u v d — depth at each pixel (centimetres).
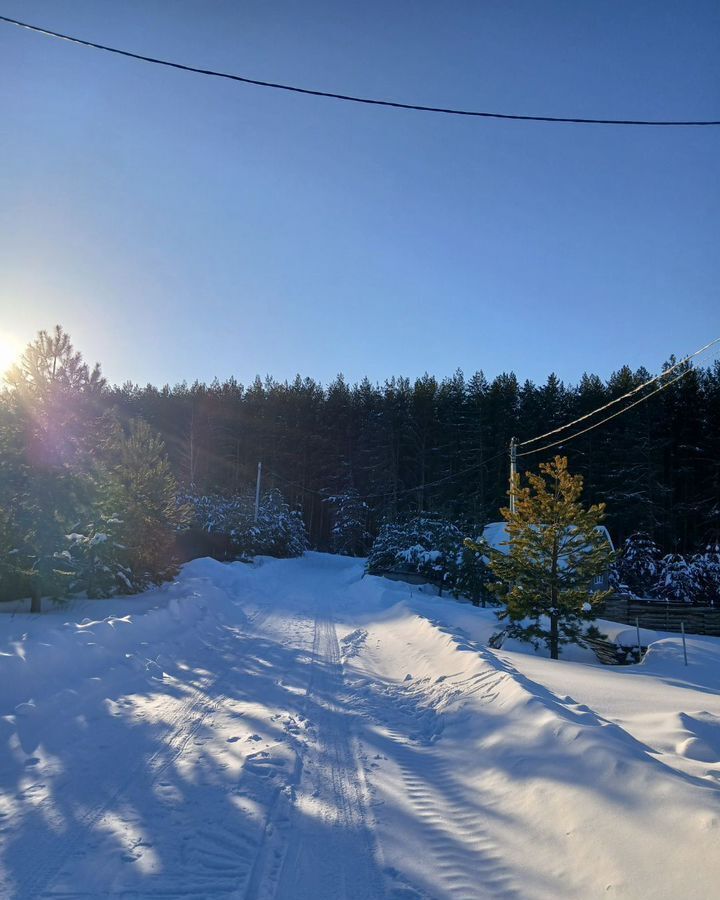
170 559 1817
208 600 1661
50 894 336
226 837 414
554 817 433
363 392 7294
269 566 3466
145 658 968
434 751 632
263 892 351
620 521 4625
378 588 2419
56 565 1255
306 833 430
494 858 402
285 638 1361
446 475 5688
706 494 4616
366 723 724
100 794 473
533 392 5959
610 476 4775
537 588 1545
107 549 1441
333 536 6106
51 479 1241
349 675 1002
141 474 1698
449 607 2123
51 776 502
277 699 803
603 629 1855
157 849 393
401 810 479
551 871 376
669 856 347
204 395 7206
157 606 1374
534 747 553
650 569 3938
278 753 584
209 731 645
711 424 4709
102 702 725
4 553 1202
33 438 1233
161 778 511
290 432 6706
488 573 2728
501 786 512
